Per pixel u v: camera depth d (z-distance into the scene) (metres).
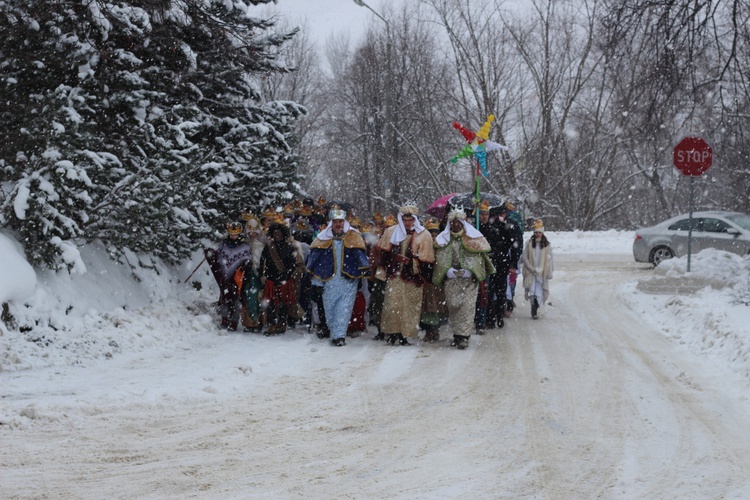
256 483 5.68
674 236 21.73
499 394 8.47
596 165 43.91
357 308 12.19
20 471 5.78
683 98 16.36
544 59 41.09
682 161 16.48
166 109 13.35
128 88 12.45
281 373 9.36
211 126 14.21
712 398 8.27
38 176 10.18
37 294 9.98
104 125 12.42
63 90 10.66
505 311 14.00
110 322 10.77
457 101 40.16
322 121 48.28
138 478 5.73
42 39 11.66
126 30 12.25
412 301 11.42
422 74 42.03
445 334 12.59
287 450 6.46
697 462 6.26
